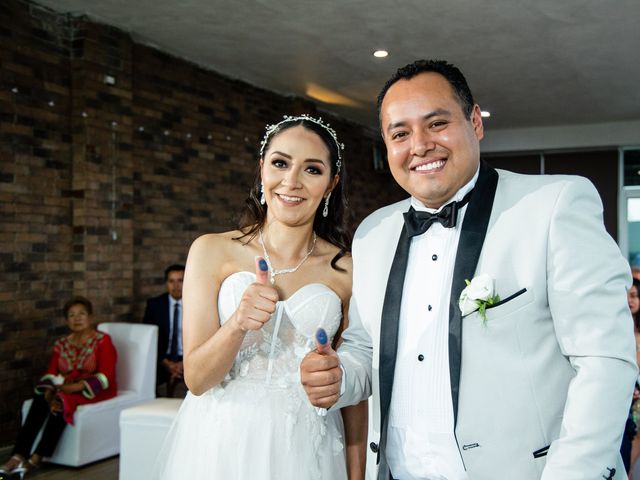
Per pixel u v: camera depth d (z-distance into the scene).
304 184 1.99
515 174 1.69
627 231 10.33
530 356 1.49
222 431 1.93
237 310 1.74
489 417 1.50
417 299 1.68
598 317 1.41
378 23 5.71
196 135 6.83
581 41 6.22
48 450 4.53
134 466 3.50
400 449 1.69
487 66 7.03
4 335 4.93
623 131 10.12
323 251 2.17
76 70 5.43
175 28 5.80
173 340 5.68
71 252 5.46
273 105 8.09
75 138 5.45
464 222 1.63
